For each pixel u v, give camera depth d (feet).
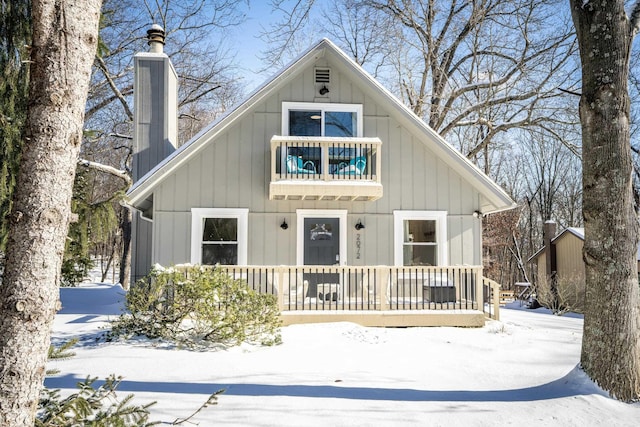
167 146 43.91
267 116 39.11
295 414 14.69
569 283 65.10
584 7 17.53
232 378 18.58
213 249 37.65
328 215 39.04
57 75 7.80
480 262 39.60
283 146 36.60
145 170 43.34
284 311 32.45
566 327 38.22
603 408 15.38
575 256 70.95
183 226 37.19
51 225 7.64
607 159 16.85
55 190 7.71
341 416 14.62
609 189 16.81
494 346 26.81
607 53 16.94
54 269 7.70
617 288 16.60
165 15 75.36
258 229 38.14
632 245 16.87
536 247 119.03
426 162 40.09
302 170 37.96
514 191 117.29
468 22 67.87
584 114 17.48
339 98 40.11
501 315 46.21
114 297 48.26
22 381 7.27
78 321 32.17
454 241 39.63
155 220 36.94
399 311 33.30
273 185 35.47
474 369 21.30
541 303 66.64
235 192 38.04
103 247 117.60
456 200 39.99
